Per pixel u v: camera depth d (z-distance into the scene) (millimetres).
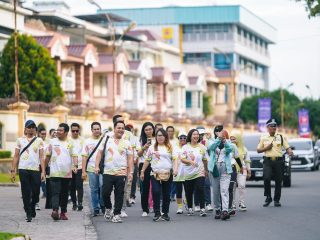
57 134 22359
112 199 30922
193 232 19562
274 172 27078
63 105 58812
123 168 21922
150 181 23766
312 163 60844
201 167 23594
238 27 163875
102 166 22125
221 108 138000
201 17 158750
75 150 22625
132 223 21781
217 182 22938
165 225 21203
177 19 160125
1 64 66312
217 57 160875
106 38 100000
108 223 21750
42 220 22250
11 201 29578
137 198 31812
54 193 22172
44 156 22297
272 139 27016
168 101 112188
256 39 181125
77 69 80938
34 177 21891
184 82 114500
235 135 25938
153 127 25391
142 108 97938
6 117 51906
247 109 145375
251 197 31609
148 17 160625
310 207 26672
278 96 147750
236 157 23797
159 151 22359
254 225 21078
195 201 24953
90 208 26359
